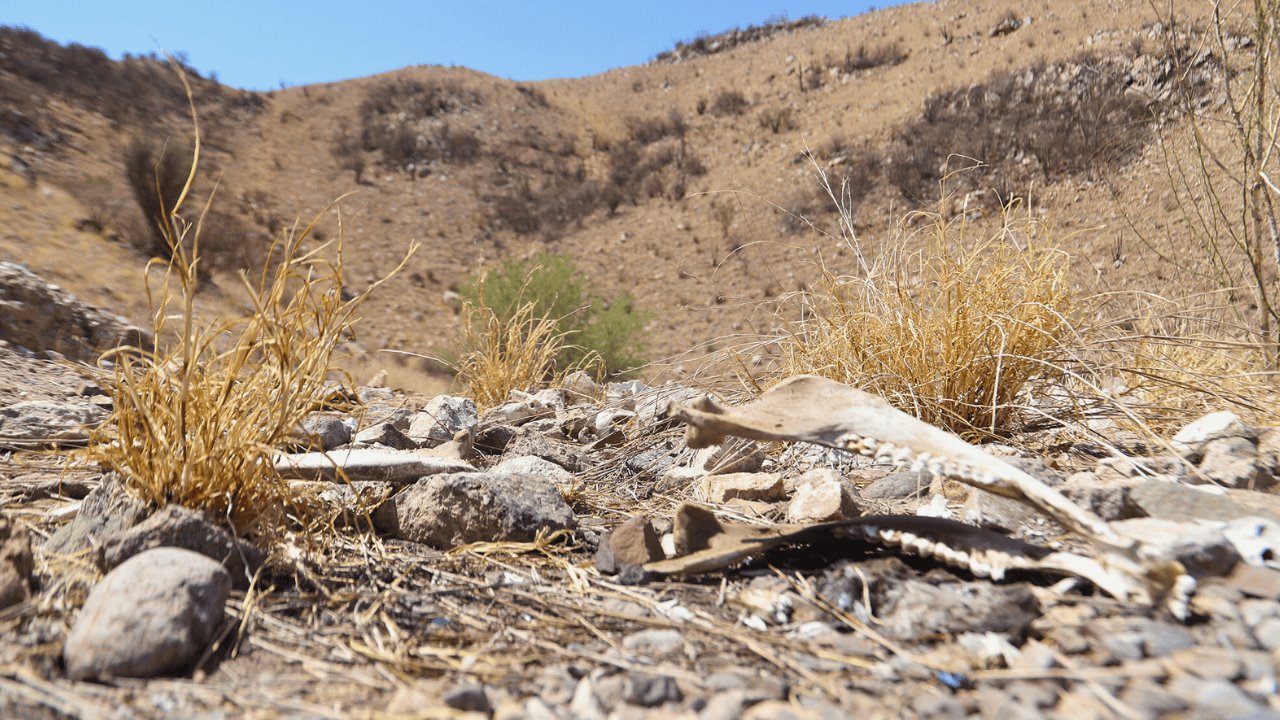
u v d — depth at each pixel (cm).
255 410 238
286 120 3403
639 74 4741
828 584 205
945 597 186
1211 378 381
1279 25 415
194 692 159
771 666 171
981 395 355
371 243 2586
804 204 2409
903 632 181
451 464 289
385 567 233
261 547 230
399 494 268
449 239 2731
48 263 1207
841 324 384
